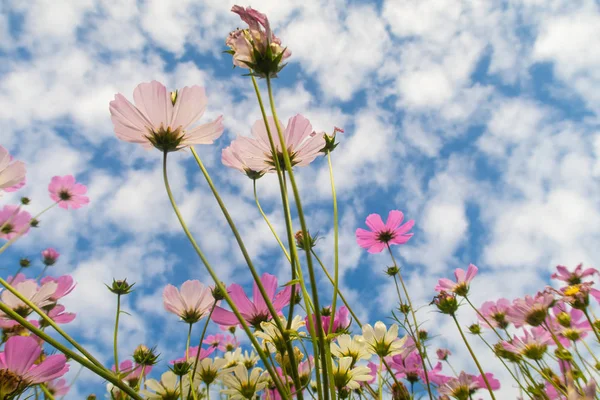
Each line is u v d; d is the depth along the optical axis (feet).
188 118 0.98
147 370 1.45
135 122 0.95
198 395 1.28
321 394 0.73
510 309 1.66
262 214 1.06
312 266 0.76
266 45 0.91
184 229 0.77
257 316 0.99
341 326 1.22
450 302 1.71
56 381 1.52
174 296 1.24
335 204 1.04
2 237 1.67
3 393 0.85
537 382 1.48
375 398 1.16
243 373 1.22
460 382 1.58
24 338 0.91
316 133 1.10
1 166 0.92
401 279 1.52
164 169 0.95
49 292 1.29
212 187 0.85
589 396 0.86
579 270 1.92
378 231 1.93
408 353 1.61
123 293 1.50
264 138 1.08
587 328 1.62
